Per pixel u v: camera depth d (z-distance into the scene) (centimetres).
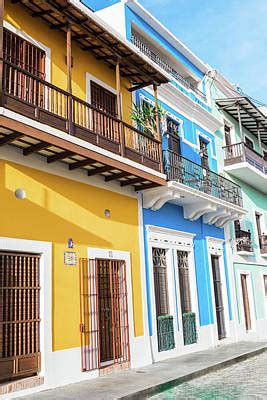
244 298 1645
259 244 1862
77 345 841
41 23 917
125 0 1305
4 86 723
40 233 815
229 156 1747
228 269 1537
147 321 1062
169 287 1192
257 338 1612
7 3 847
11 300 744
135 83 1195
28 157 820
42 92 877
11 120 705
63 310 829
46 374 761
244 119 1895
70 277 862
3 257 749
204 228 1431
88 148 855
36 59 896
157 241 1172
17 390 705
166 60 1570
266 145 2234
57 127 809
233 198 1494
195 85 1720
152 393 756
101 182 1002
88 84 1020
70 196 902
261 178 1806
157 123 1131
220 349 1269
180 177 1198
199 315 1289
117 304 992
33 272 795
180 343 1169
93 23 905
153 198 1141
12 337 734
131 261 1053
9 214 761
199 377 915
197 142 1509
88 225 937
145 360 1017
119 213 1044
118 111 1002
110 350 959
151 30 1440
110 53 1029
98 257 944
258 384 832
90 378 848
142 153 1045
